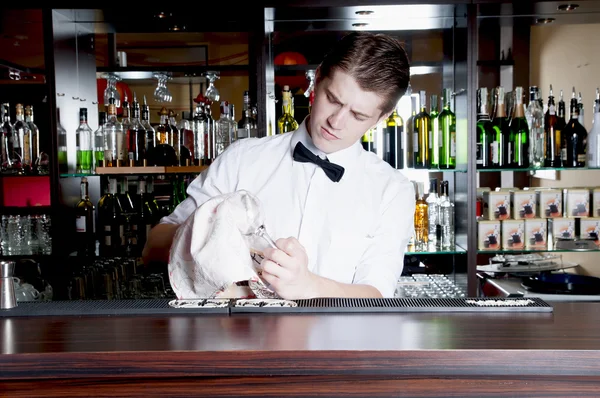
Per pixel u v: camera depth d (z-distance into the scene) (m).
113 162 2.98
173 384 1.03
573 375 0.99
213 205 1.34
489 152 3.05
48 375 0.99
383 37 1.48
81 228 3.04
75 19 3.04
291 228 1.87
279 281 1.32
